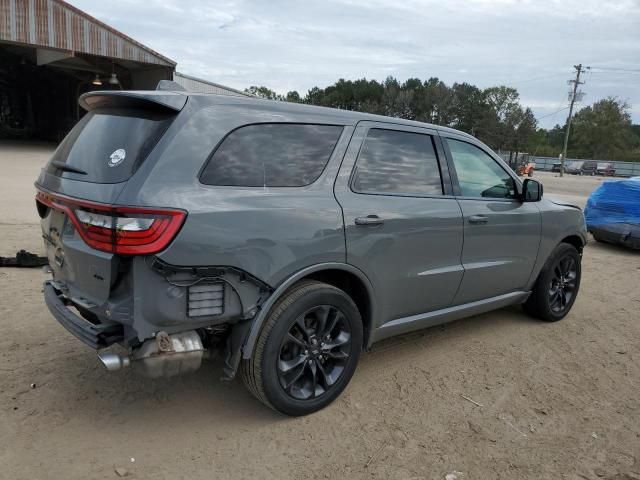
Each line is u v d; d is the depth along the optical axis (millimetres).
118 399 3328
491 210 4270
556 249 5090
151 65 27812
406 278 3660
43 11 23078
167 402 3336
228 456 2838
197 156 2736
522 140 85438
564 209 5105
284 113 3166
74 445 2846
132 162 2670
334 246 3168
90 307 2779
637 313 5777
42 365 3674
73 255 2834
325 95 101812
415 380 3824
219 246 2703
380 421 3260
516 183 4621
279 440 3002
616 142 91875
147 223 2510
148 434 2990
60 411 3148
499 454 2996
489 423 3312
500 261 4438
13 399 3234
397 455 2928
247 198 2855
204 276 2686
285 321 2988
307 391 3244
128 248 2508
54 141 35500
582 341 4805
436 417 3346
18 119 39344
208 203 2697
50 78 38250
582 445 3129
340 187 3297
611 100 91812
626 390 3875
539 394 3734
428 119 90438
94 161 2861
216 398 3422
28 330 4223
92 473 2635
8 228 7656
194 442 2943
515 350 4484
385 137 3652
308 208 3068
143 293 2582
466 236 4047
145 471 2678
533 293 5086
